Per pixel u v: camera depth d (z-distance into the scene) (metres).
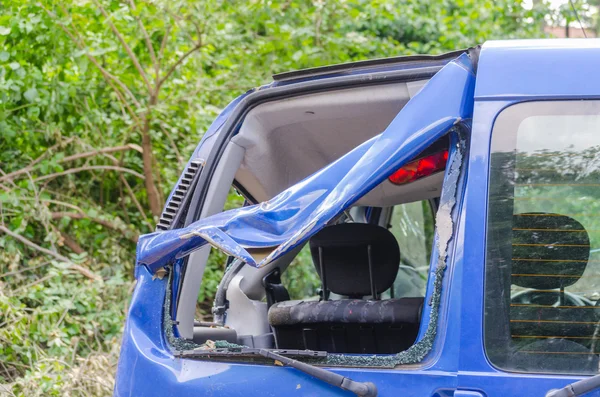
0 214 6.48
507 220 2.40
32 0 6.54
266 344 3.83
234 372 2.53
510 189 2.42
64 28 6.67
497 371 2.32
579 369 2.31
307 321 3.06
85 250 7.33
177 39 7.69
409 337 2.93
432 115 2.49
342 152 3.41
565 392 2.18
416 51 9.84
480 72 2.49
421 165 3.21
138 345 2.73
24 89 6.66
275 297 3.98
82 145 7.13
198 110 7.58
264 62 7.96
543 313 2.35
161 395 2.61
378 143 2.50
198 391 2.55
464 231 2.41
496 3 11.02
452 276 2.40
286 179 3.48
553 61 2.46
